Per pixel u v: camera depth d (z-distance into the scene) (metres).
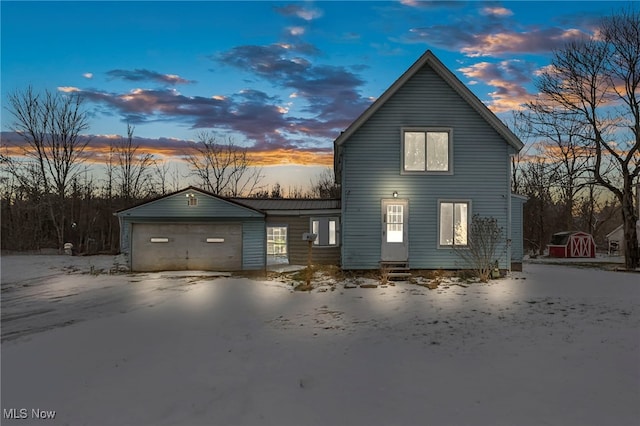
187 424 5.86
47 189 39.12
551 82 27.86
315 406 6.32
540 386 6.80
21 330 10.95
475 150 17.55
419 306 12.45
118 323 11.40
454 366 7.76
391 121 17.55
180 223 20.97
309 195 53.19
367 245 17.52
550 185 32.78
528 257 38.09
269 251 21.86
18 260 27.86
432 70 17.58
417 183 17.52
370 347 8.98
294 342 9.45
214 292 15.41
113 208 43.91
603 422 5.66
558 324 10.33
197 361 8.33
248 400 6.57
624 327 9.94
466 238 17.52
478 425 5.64
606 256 37.59
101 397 6.78
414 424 5.71
